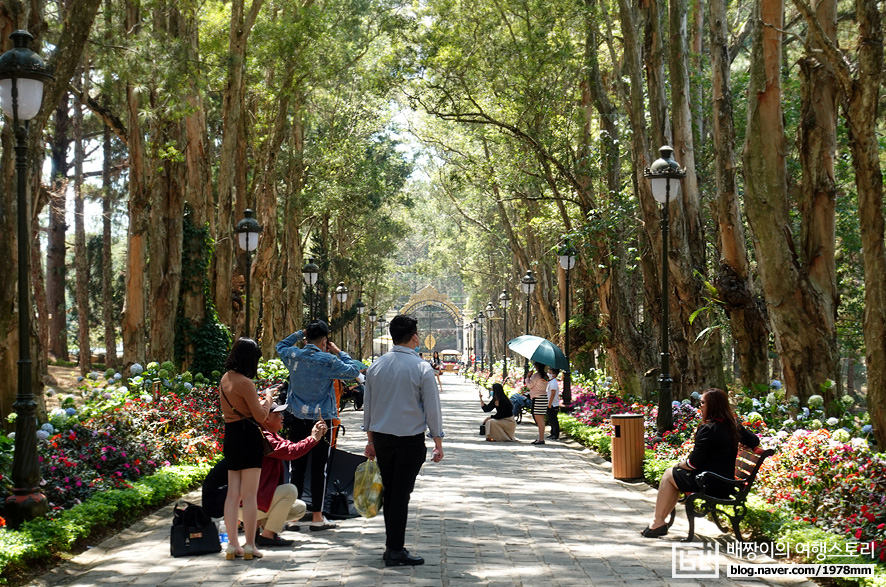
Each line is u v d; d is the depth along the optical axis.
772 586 6.02
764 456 7.39
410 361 6.46
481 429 19.72
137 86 17.02
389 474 6.43
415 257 113.62
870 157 8.73
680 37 16.50
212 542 6.84
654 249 17.50
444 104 25.22
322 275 39.66
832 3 11.55
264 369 23.38
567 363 19.06
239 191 28.30
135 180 22.28
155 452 10.79
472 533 7.93
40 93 7.73
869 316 8.84
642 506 9.86
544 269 37.97
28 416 7.44
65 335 45.53
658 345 22.38
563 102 25.92
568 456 15.59
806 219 11.92
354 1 26.42
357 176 38.81
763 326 14.73
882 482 7.41
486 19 24.78
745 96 23.81
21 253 7.61
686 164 16.72
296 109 29.61
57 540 6.82
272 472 7.04
